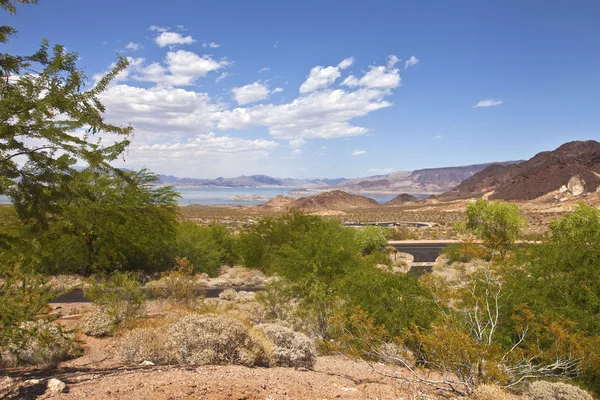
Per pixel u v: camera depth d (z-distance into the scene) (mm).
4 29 5148
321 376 7488
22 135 5242
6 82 5148
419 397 6051
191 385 5391
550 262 13250
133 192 24266
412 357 7914
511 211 43500
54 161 5578
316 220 35844
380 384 7117
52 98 4992
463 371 6598
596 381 8703
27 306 6789
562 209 153500
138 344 8117
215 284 29203
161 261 32000
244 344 8086
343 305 13797
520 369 7816
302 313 14375
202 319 8125
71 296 21484
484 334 8523
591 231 16391
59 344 8219
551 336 9367
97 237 23453
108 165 6059
